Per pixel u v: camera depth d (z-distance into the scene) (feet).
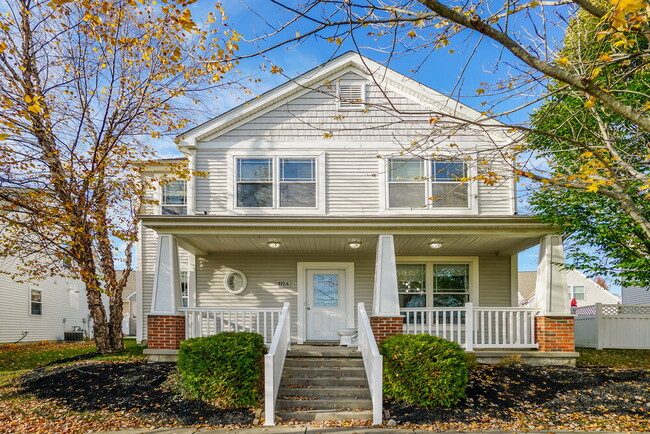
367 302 42.24
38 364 40.98
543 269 33.96
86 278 35.22
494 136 38.99
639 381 29.30
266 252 42.55
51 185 34.24
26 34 33.78
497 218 32.68
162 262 33.63
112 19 33.58
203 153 40.22
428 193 39.29
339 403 25.76
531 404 26.08
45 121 35.14
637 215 18.76
